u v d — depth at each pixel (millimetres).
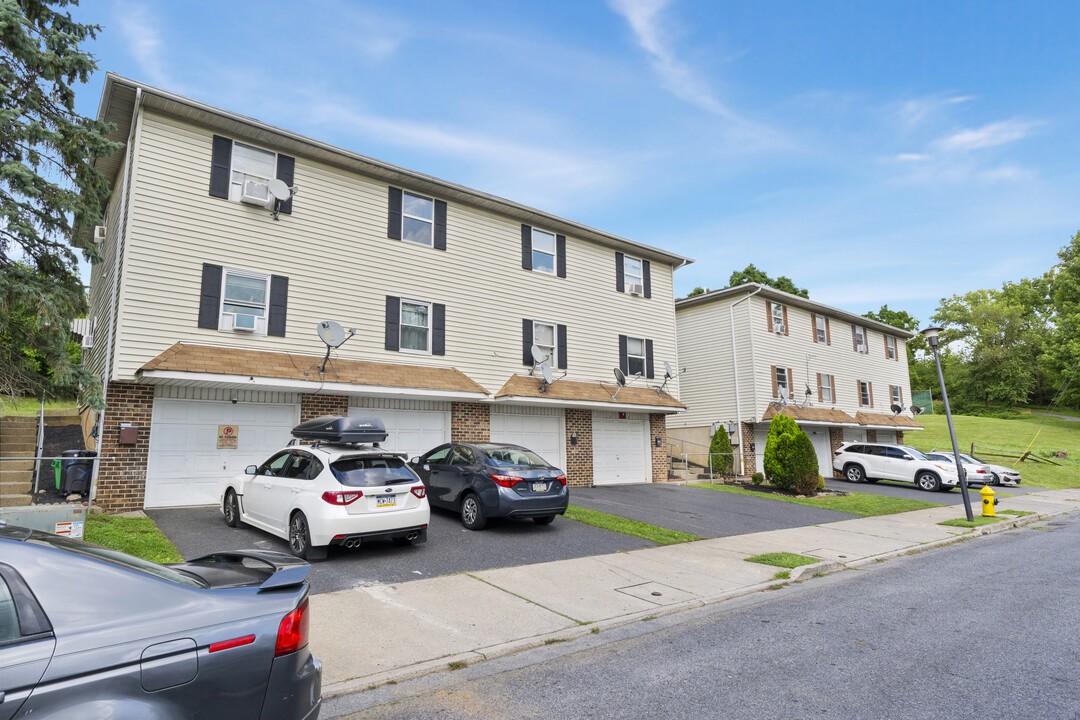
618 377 18859
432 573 7906
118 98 11992
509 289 17234
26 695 2287
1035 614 6668
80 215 9094
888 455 23609
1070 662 5156
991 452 35656
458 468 11047
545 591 7418
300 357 13078
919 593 7730
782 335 26500
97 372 13531
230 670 2779
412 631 5887
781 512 14977
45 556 2689
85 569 2736
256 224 13062
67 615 2557
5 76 8750
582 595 7340
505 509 10117
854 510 15828
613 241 19969
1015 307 62000
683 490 18359
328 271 13906
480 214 16969
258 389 12531
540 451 17562
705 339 26562
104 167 13805
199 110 12289
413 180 15438
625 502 15102
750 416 24500
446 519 11273
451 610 6551
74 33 9781
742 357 25078
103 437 11047
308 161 14023
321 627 5879
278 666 2941
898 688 4613
